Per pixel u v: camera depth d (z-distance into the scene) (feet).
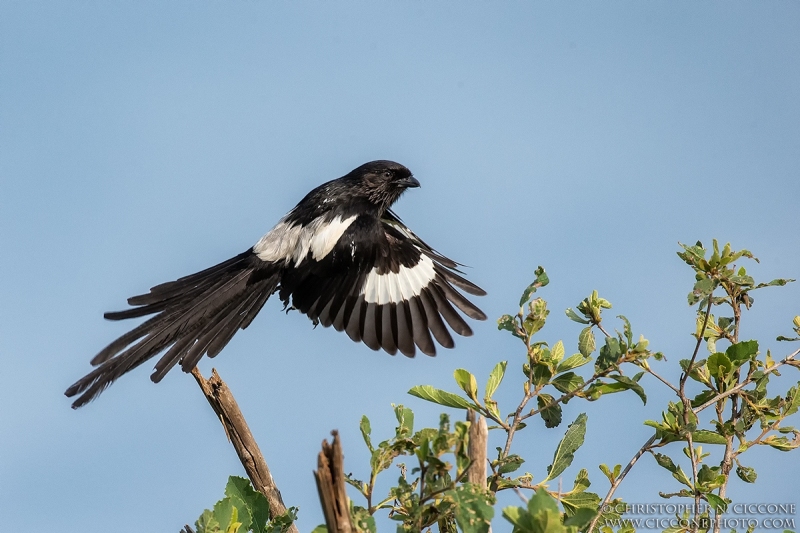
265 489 34.88
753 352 33.04
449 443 23.89
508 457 30.81
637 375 32.53
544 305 32.63
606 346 31.81
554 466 31.86
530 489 31.68
